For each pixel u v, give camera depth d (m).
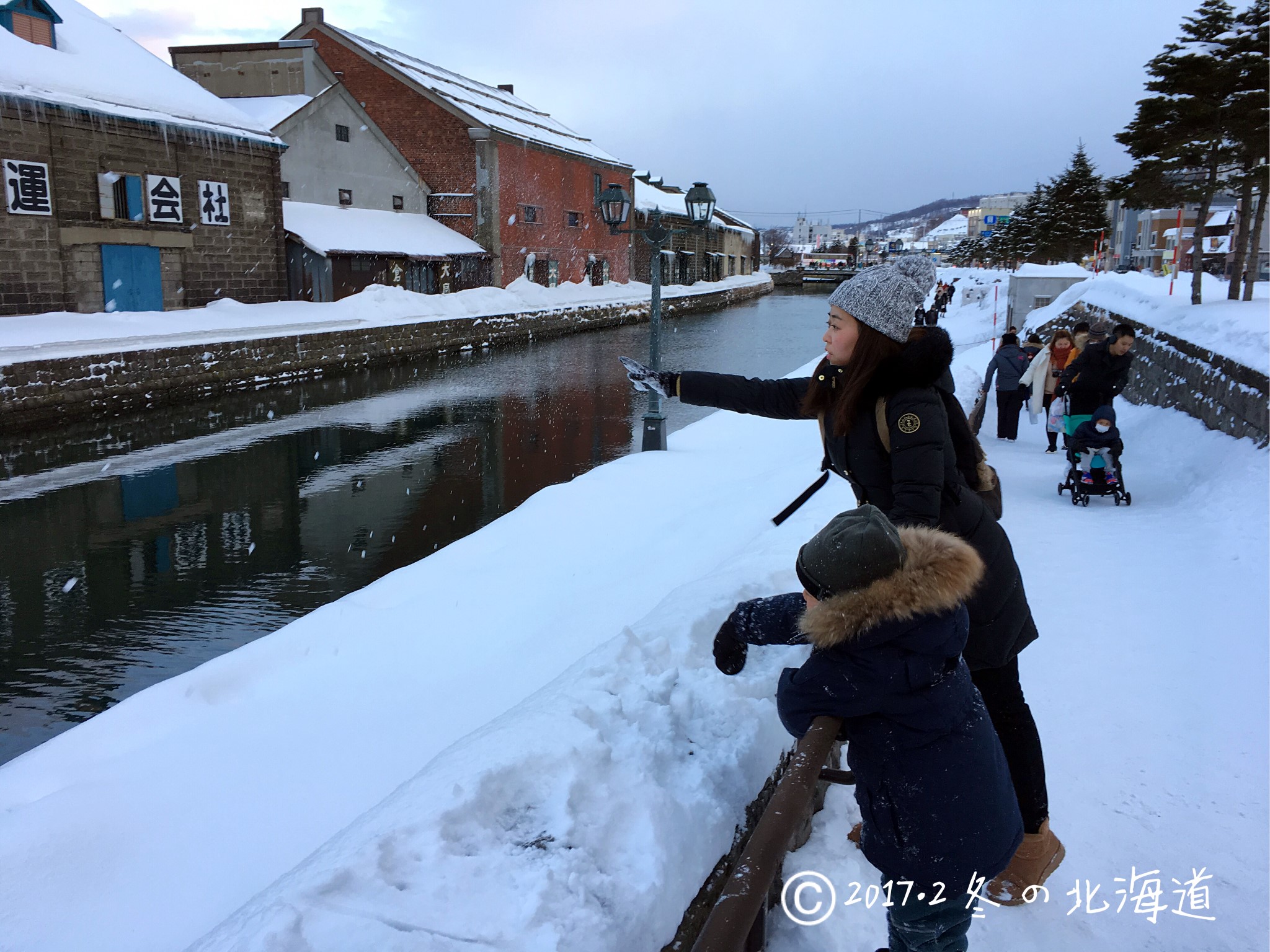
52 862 3.17
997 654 2.36
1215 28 14.02
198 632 7.12
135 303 23.20
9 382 15.81
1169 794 3.04
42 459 13.74
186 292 24.81
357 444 14.88
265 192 27.41
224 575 8.48
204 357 20.34
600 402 19.75
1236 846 2.76
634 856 1.92
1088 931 2.45
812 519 4.70
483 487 11.97
